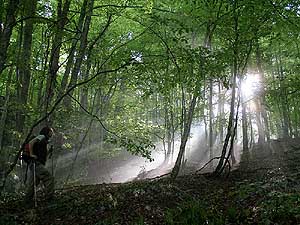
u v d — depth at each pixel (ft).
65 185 44.11
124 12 42.52
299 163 45.91
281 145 71.00
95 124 70.03
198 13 41.98
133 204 29.01
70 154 58.49
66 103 45.29
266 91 59.11
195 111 68.13
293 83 52.75
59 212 26.66
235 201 30.01
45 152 28.71
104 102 68.69
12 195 33.78
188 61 31.68
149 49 48.83
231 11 38.27
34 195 27.71
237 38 38.96
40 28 57.11
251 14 37.83
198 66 33.47
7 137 42.45
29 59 39.27
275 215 23.63
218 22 39.14
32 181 28.32
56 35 34.55
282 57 78.64
